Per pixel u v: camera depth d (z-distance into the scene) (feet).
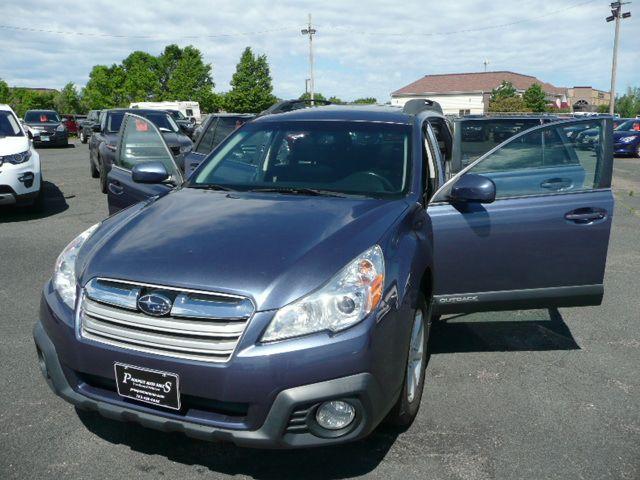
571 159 12.42
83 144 93.50
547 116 22.49
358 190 11.70
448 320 15.96
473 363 13.29
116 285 8.71
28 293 17.58
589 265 12.38
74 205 33.40
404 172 12.01
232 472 9.29
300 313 8.13
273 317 8.07
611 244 25.22
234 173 12.78
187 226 9.81
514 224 12.09
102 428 10.41
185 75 200.85
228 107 159.43
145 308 8.36
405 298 9.21
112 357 8.50
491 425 10.68
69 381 9.05
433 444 10.05
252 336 8.02
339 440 8.36
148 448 9.86
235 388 7.98
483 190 11.25
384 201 11.08
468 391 11.94
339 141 12.86
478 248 12.09
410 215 10.71
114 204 17.63
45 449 9.76
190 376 8.11
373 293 8.58
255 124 14.03
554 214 12.17
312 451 9.83
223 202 11.01
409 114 13.85
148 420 8.45
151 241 9.36
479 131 21.95
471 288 12.25
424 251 10.45
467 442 10.12
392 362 8.82
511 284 12.31
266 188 12.04
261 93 157.28
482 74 245.86
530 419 10.91
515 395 11.81
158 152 17.06
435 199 12.12
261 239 9.18
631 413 11.19
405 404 9.82
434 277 11.55
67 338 8.87
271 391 7.97
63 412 10.92
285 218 9.98
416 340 10.46
